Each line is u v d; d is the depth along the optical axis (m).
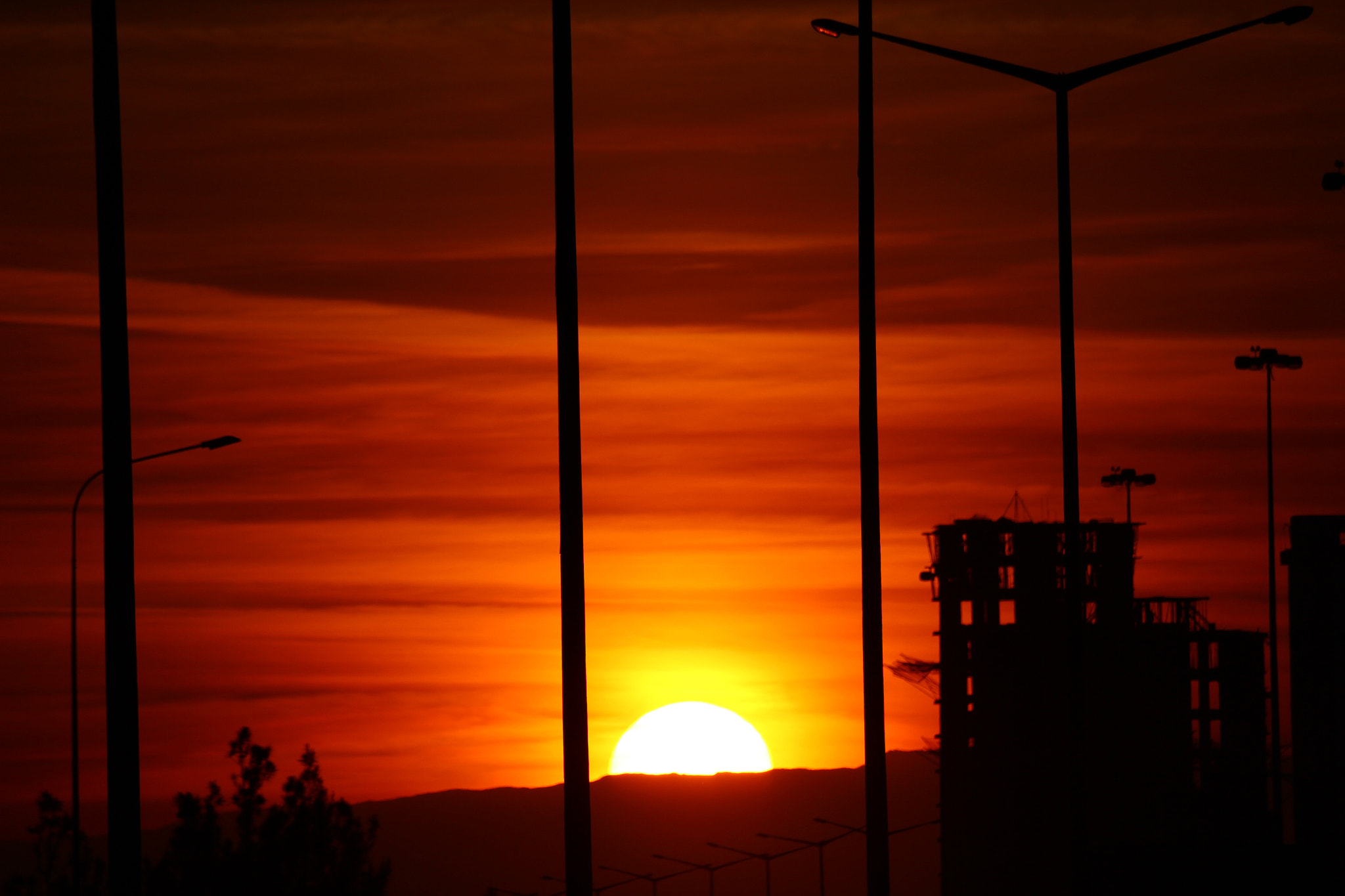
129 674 64.56
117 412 65.94
